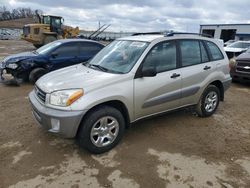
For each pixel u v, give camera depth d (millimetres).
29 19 81375
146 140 3975
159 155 3531
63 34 24156
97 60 4402
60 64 7742
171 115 5102
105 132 3512
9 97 6168
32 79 7422
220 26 33094
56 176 2998
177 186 2879
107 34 34844
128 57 3955
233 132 4414
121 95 3506
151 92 3865
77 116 3164
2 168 3121
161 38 4129
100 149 3488
